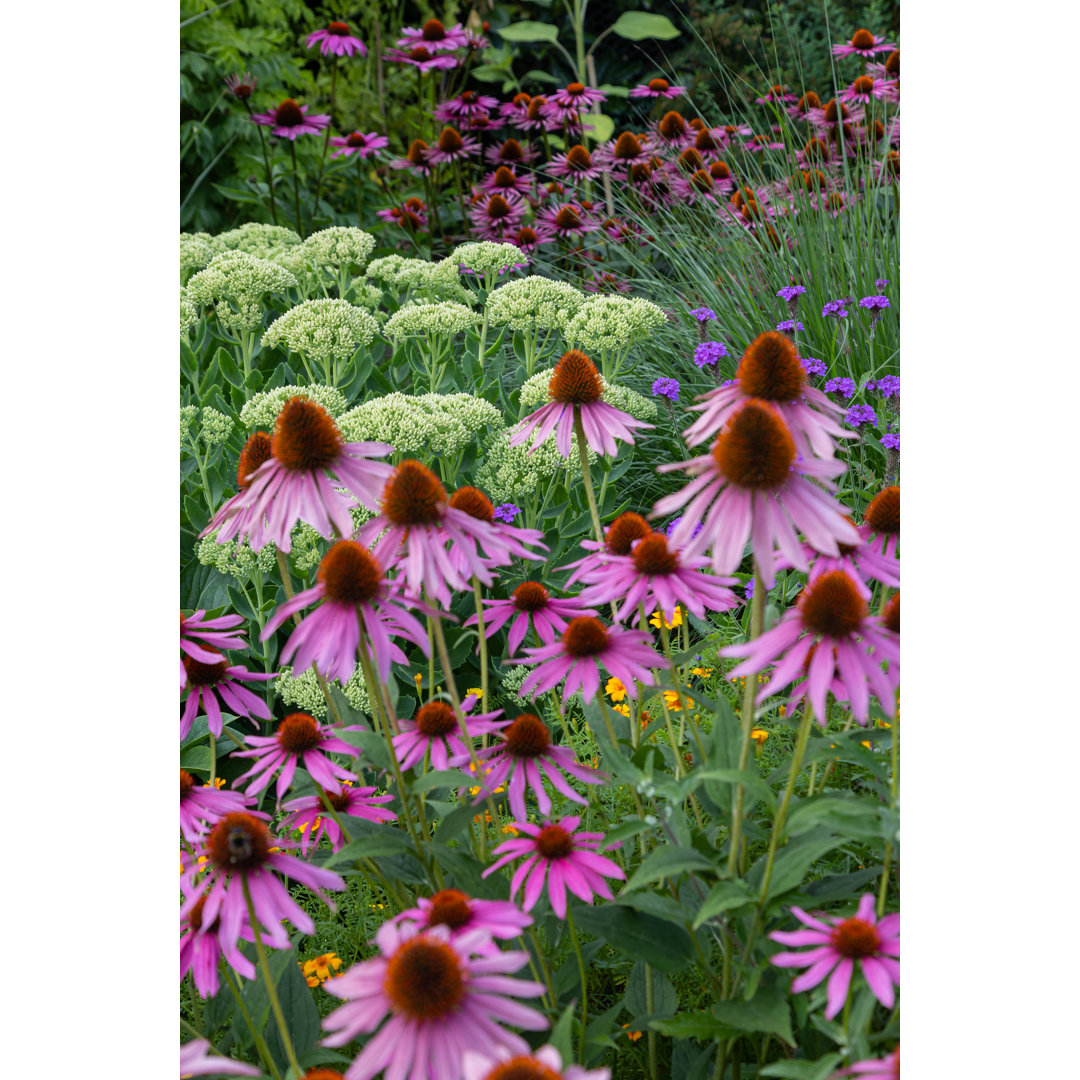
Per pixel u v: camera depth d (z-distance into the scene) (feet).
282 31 22.90
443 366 12.04
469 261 13.38
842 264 13.51
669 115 19.54
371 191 21.61
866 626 4.26
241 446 11.27
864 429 11.06
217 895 4.34
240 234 14.97
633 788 5.25
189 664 5.79
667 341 14.49
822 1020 4.15
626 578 5.61
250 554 9.11
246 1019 4.68
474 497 6.07
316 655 4.67
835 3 22.99
